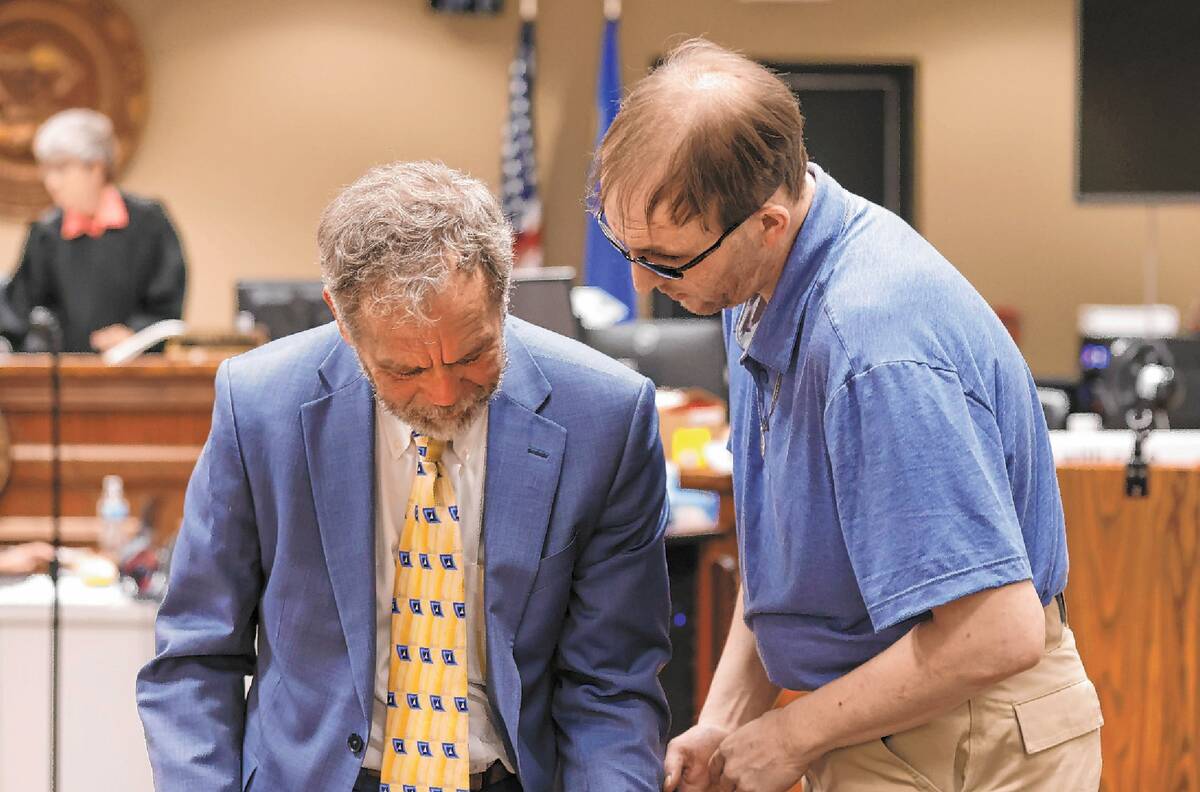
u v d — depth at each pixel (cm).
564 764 165
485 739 161
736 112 142
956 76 771
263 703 162
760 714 183
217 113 740
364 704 156
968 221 778
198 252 743
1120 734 242
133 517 362
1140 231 783
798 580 156
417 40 744
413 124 746
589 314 399
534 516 157
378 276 139
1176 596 240
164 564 308
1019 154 777
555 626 162
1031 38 771
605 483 160
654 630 168
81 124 525
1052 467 161
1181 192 647
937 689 145
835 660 158
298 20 741
